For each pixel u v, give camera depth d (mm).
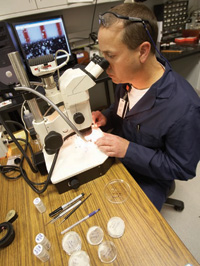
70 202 626
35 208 633
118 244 500
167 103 738
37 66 541
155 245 488
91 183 686
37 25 1578
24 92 571
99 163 666
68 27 2004
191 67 2121
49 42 1674
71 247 498
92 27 2084
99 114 1094
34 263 496
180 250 471
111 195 632
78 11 1954
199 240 1148
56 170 659
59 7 1538
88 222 564
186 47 1879
